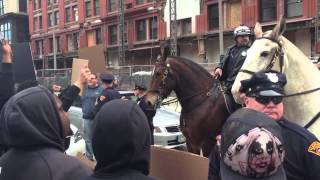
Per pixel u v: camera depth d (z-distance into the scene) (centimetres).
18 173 229
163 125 962
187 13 3791
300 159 266
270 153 193
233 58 620
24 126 229
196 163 262
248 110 211
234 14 3438
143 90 842
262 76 270
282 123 273
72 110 1049
